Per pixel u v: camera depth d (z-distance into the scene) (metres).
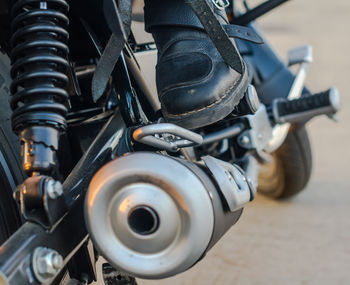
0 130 1.14
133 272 0.89
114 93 1.28
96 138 1.14
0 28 1.12
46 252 0.82
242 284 1.72
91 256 1.04
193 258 0.88
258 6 1.75
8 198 1.09
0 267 0.77
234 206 0.95
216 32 0.95
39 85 0.89
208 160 0.96
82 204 0.95
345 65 5.59
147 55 1.42
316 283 1.73
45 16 0.92
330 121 3.75
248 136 1.65
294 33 7.66
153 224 0.87
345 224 2.17
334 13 9.43
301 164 2.13
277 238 2.04
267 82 2.01
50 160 0.88
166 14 1.09
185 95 1.04
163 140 0.96
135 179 0.86
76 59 1.27
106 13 0.84
